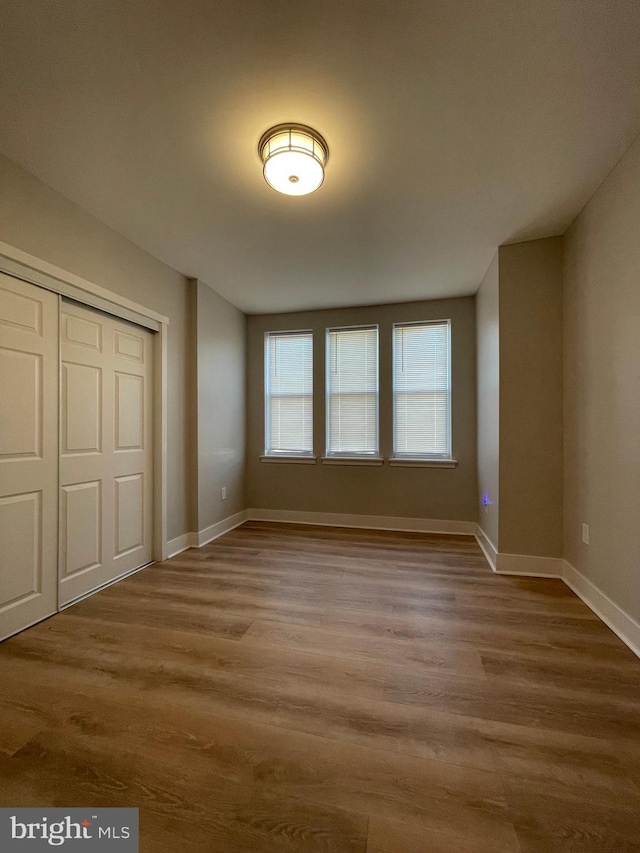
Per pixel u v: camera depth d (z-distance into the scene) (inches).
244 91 62.0
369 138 71.8
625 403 77.7
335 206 93.9
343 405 171.9
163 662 69.3
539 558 111.3
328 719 55.6
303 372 176.4
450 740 51.9
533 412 111.7
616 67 57.5
